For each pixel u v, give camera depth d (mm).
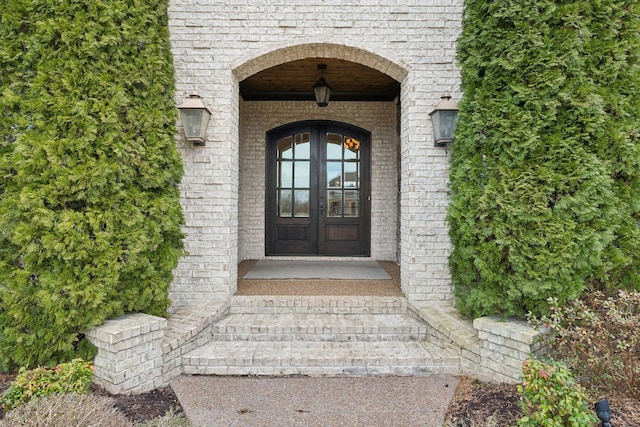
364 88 6598
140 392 2857
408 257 4234
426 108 4203
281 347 3523
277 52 4223
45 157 2615
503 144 3033
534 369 2164
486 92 3146
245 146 7172
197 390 2967
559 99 2859
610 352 2568
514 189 2945
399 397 2869
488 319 3131
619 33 2928
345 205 7352
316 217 7340
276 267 6250
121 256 2938
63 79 2707
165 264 3336
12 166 2615
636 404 2424
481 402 2678
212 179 4230
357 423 2527
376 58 4266
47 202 2652
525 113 2928
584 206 2812
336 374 3240
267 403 2785
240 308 4180
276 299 4191
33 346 2746
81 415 2141
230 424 2506
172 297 4207
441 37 4180
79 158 2754
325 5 4164
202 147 4215
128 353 2785
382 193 7133
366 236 7320
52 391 2428
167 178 3365
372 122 7148
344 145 7363
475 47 3279
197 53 4199
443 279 4184
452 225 3465
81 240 2715
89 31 2803
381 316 4086
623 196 2959
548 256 2844
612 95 2887
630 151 2818
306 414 2643
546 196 2869
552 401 2041
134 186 3121
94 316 2807
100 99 2857
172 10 4180
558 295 2885
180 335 3252
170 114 3441
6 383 2723
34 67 2768
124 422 2289
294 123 7227
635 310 2715
